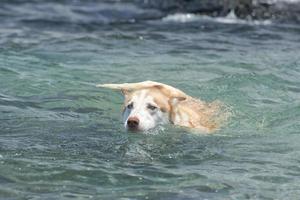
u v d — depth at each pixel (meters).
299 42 21.55
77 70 17.34
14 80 16.28
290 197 10.33
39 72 17.05
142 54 19.33
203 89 16.08
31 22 24.44
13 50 19.36
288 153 12.24
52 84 16.14
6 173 10.96
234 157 12.03
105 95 15.58
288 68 17.70
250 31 23.25
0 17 25.19
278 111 14.61
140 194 10.34
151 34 22.44
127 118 13.52
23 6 27.56
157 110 13.54
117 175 11.06
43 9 27.20
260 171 11.35
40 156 11.78
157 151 12.30
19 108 14.49
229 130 13.60
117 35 21.98
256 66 17.91
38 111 14.38
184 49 20.08
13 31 22.59
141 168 11.39
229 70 17.53
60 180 10.80
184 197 10.27
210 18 25.98
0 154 11.75
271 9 26.08
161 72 17.34
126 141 12.77
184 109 14.12
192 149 12.45
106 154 12.04
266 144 12.73
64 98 15.24
